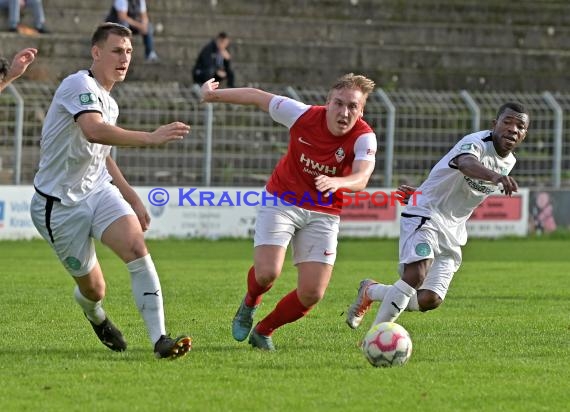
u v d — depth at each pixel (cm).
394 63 6438
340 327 2167
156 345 1655
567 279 3316
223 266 3612
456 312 2448
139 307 1672
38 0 5959
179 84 5772
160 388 1473
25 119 4669
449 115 4941
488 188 1970
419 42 6731
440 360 1747
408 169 5112
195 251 4209
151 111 4803
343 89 1725
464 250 4484
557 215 5109
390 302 1911
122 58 1673
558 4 7169
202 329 2106
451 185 1966
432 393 1464
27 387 1471
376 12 6831
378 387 1501
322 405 1381
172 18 6362
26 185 4406
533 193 5066
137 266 1667
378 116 4891
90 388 1468
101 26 1677
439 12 6931
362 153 1728
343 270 3553
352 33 6656
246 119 5012
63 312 2333
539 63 6662
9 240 4394
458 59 6525
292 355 1783
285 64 6291
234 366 1658
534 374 1625
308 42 6569
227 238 4703
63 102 1642
